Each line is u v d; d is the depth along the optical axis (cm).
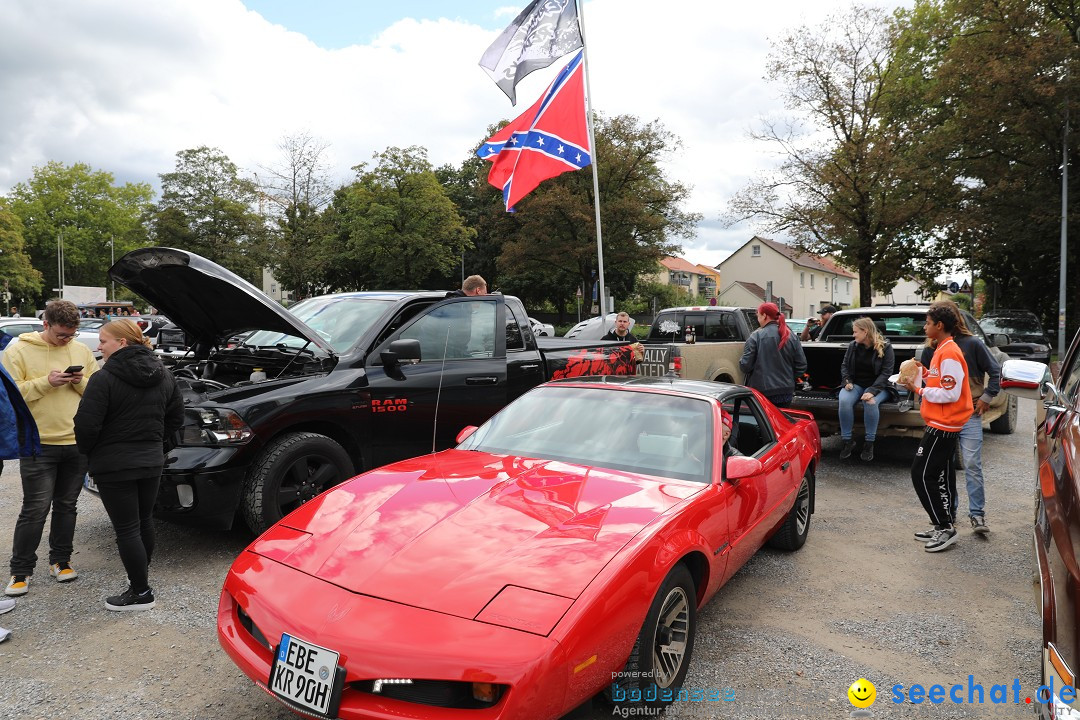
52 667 330
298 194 4172
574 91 1077
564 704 231
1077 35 2511
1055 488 246
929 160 2739
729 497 351
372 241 4697
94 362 458
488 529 285
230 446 447
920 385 533
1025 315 2125
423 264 4734
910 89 2873
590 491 324
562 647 227
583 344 718
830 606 415
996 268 3222
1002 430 1018
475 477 342
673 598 294
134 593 391
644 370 770
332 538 289
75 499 441
